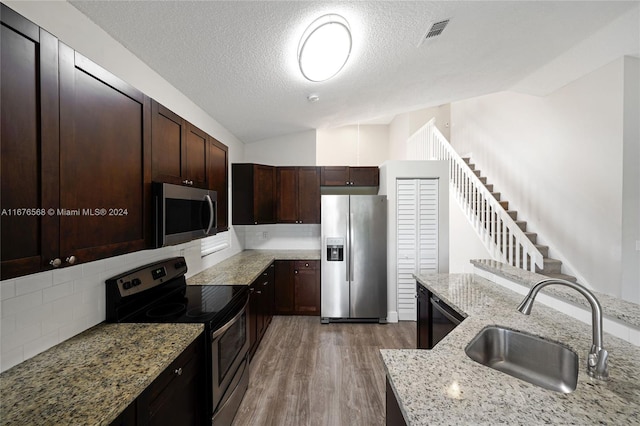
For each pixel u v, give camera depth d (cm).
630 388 88
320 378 241
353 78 263
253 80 239
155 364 111
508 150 468
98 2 136
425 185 375
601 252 318
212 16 157
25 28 80
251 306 266
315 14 169
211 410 155
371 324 364
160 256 211
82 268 140
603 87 309
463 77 305
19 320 111
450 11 188
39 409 85
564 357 118
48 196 88
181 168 176
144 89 192
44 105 86
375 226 367
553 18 215
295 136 432
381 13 180
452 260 491
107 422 81
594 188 324
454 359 108
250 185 382
